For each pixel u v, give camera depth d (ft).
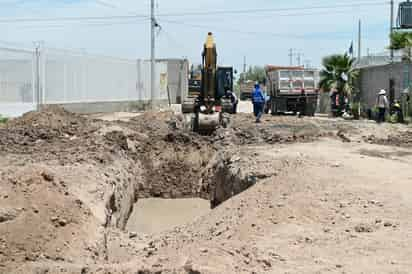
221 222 35.63
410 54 100.99
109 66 120.06
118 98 125.39
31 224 30.04
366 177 41.83
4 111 81.20
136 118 96.07
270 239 29.25
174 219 55.57
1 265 26.21
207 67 80.53
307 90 123.54
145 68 142.51
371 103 121.29
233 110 117.08
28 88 87.76
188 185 67.10
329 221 32.07
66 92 100.27
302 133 78.43
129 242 35.70
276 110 125.70
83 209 35.40
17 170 36.68
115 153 61.11
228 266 24.72
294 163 49.14
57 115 78.02
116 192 48.14
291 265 25.02
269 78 133.39
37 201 32.40
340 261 25.44
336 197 36.22
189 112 114.21
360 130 82.07
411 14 108.06
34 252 28.19
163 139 74.33
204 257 26.03
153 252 32.40
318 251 26.94
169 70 181.78
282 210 34.09
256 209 35.35
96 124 77.71
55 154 55.72
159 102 154.92
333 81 127.03
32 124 73.20
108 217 39.73
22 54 86.07
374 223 31.01
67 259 28.66
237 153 59.31
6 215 29.58
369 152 59.67
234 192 51.57
